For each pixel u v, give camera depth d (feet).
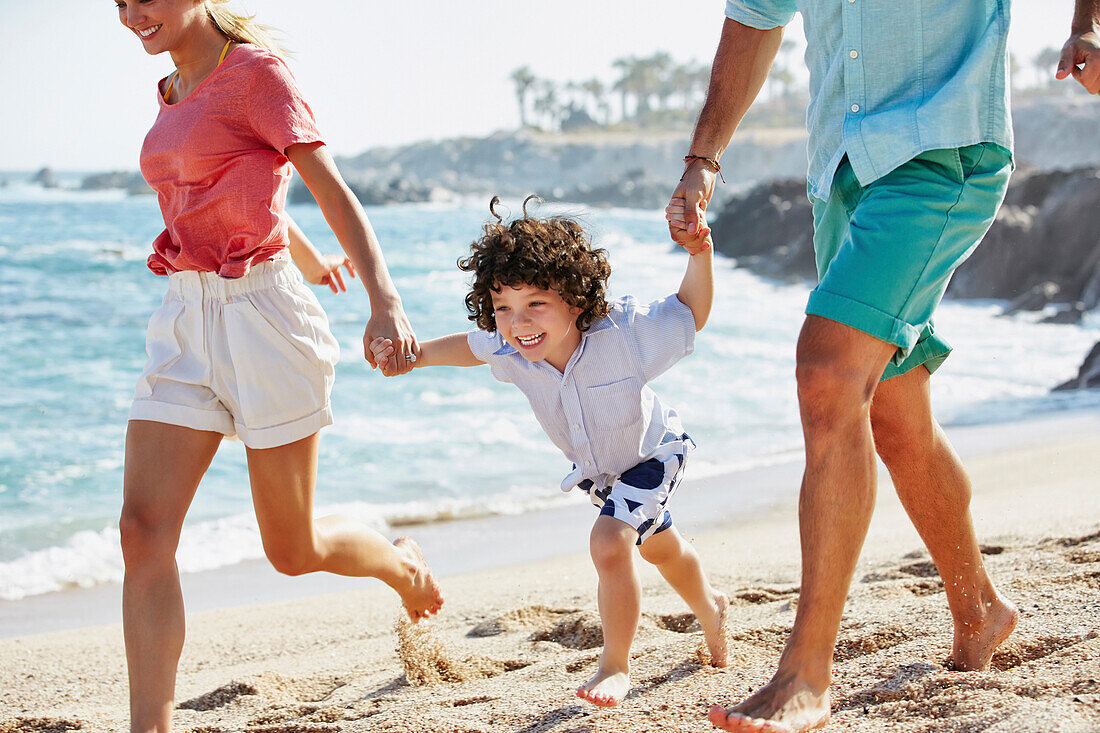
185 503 8.96
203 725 10.19
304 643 14.67
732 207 144.77
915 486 8.68
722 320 68.80
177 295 9.39
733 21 9.38
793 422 36.91
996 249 88.17
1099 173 91.20
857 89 8.42
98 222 181.68
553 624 13.29
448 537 23.67
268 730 9.48
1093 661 8.01
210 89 9.30
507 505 26.73
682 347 9.44
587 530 23.88
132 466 8.93
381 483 29.30
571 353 9.48
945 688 7.91
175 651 8.48
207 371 9.20
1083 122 307.99
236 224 9.24
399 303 9.41
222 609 17.26
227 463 30.96
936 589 12.71
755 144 422.41
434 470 30.76
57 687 12.88
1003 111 8.12
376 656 13.00
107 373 47.62
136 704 8.26
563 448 9.95
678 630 12.48
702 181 9.16
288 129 9.21
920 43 8.22
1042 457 26.96
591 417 9.41
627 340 9.34
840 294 7.69
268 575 21.42
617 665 8.71
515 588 17.07
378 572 10.66
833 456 7.52
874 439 8.73
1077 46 7.83
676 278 103.76
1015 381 45.01
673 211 9.16
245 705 11.03
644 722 8.31
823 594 7.36
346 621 15.90
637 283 97.40
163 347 9.35
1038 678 7.75
